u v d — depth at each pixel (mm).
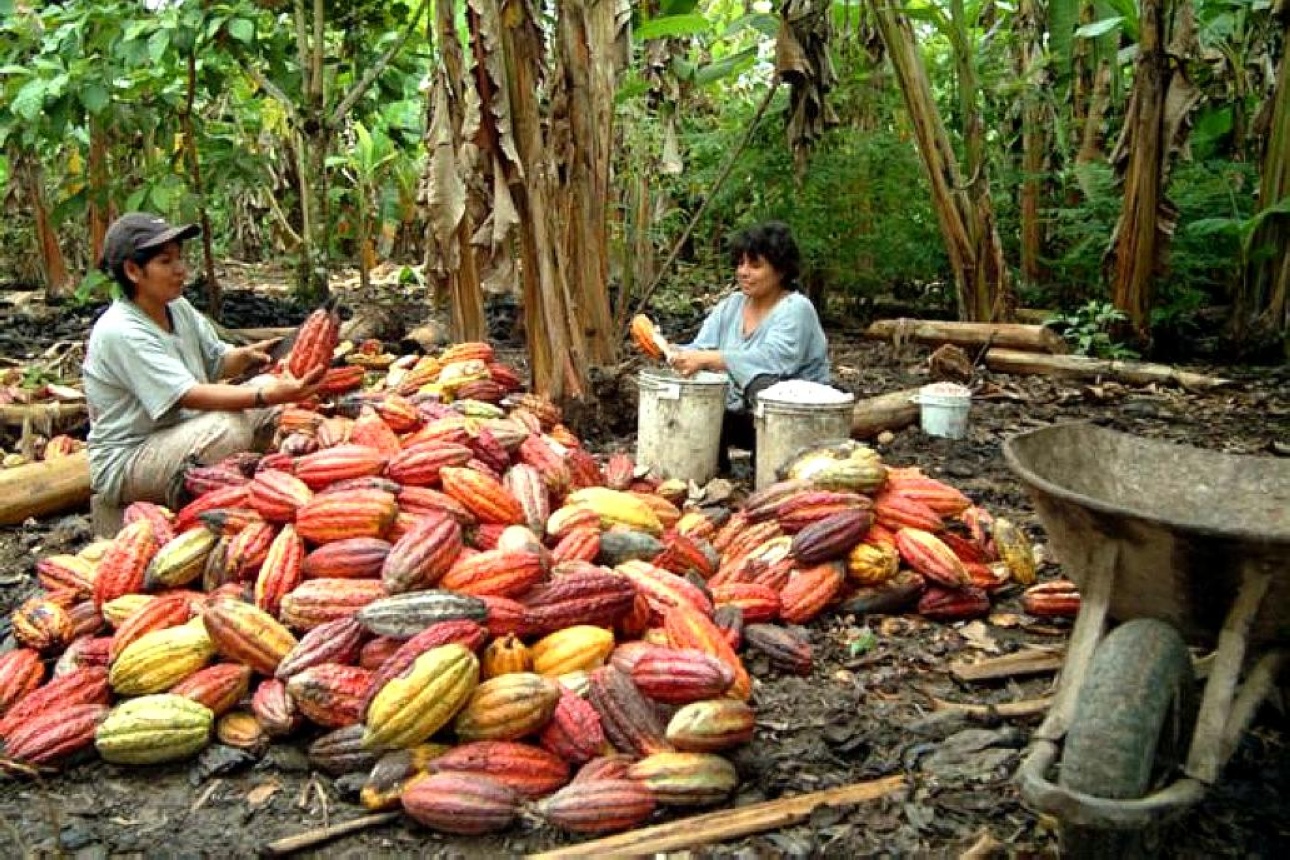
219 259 15930
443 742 2943
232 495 3707
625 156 10281
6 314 9773
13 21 8961
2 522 4898
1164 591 2646
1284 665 2688
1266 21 9727
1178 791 2352
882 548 3961
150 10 8148
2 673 3246
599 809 2697
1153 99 8469
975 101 9250
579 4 5863
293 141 10477
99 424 4449
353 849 2666
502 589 3178
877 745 3129
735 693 3141
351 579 3299
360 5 9070
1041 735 2578
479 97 5598
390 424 4418
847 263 10242
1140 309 8914
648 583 3535
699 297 11789
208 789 2906
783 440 4793
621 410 6184
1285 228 8844
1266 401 7617
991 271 9391
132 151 9750
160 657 3088
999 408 7441
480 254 6027
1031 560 4211
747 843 2672
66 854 2631
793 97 7934
